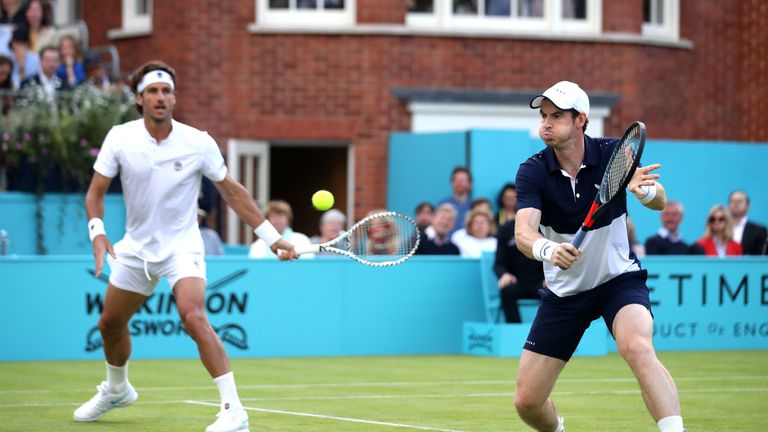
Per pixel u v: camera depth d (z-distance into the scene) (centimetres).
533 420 2472
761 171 7244
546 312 2436
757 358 5056
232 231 7294
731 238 5725
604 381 4138
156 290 4853
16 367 4488
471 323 5200
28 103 5944
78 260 4806
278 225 5166
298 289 5050
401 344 5184
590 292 2400
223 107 7438
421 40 7481
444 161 6900
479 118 7538
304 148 8294
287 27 7412
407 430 2942
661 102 7838
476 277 5288
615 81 7694
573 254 2223
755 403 3556
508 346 5041
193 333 2797
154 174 2858
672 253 5631
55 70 6244
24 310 4750
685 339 5447
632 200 6844
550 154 2412
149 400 3531
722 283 5500
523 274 5109
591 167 2402
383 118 7456
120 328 2995
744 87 8181
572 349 2438
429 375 4294
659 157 7088
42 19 6612
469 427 3005
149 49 7556
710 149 7175
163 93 2853
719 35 8119
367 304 5141
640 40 7706
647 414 3300
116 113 5934
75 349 4803
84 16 8000
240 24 7450
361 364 4709
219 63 7431
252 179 7462
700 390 3897
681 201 7131
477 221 5534
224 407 2750
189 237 2905
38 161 5784
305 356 5056
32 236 5809
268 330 5009
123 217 5903
